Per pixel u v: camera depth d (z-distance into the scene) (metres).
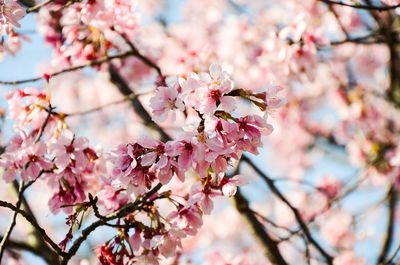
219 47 6.93
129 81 6.18
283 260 4.50
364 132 7.33
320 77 7.91
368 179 7.26
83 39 4.77
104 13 4.34
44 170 3.39
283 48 5.25
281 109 8.17
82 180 3.44
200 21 8.42
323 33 5.18
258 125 2.68
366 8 3.80
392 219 5.72
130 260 2.98
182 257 4.84
